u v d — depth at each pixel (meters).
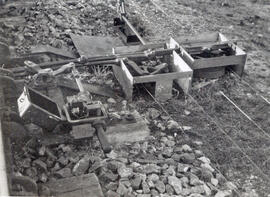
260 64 11.02
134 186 6.54
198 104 8.98
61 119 7.12
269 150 7.91
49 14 11.48
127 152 7.43
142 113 8.53
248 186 7.08
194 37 10.46
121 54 9.55
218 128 8.34
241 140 8.12
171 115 8.60
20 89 8.00
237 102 9.23
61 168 6.79
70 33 10.81
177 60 9.44
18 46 10.08
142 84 9.10
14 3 12.05
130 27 10.91
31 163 6.68
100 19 12.09
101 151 7.21
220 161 7.54
